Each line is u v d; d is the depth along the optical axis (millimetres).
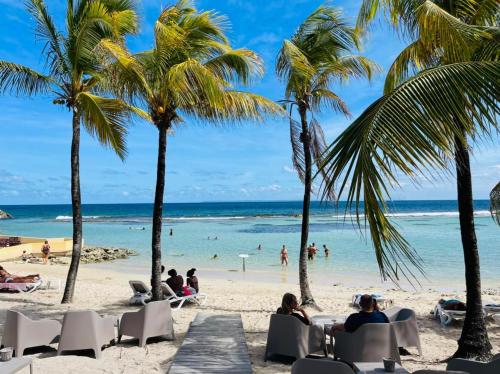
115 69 8672
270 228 55219
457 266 22328
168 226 60719
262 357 6469
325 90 10977
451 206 137250
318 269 22469
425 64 6469
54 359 6098
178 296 11188
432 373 3707
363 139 2941
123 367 5895
